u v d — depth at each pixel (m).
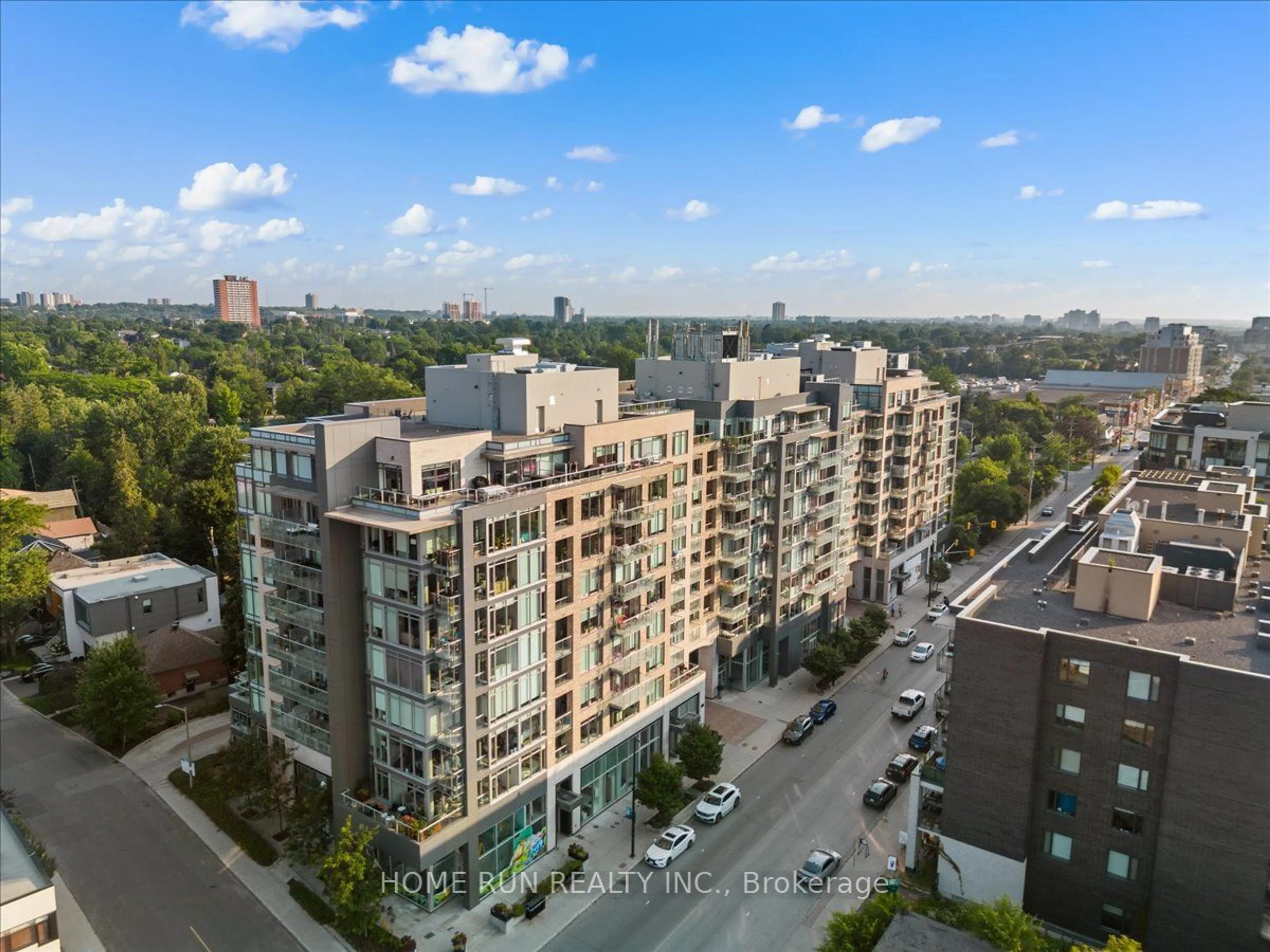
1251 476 80.06
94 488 137.75
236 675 80.19
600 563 59.16
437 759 50.06
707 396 78.88
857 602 108.00
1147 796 44.81
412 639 48.56
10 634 88.81
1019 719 47.31
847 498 96.56
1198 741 42.44
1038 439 194.00
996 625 47.47
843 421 92.50
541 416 58.56
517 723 53.47
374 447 51.19
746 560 79.50
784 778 67.12
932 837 52.47
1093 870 46.91
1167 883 44.22
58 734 73.06
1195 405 127.12
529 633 53.50
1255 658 45.12
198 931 49.09
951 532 128.62
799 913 51.62
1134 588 50.59
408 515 47.75
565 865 55.66
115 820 60.00
